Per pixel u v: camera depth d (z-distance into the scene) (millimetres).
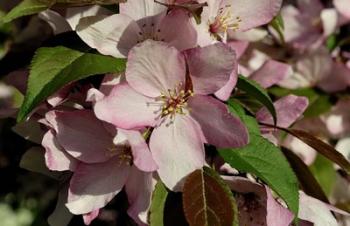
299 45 331
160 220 224
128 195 231
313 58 324
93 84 238
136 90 227
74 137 235
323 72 325
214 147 240
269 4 254
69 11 236
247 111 261
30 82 220
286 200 226
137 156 214
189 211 217
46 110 239
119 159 234
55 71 223
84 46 234
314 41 333
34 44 295
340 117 326
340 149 326
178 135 229
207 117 229
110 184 233
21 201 438
